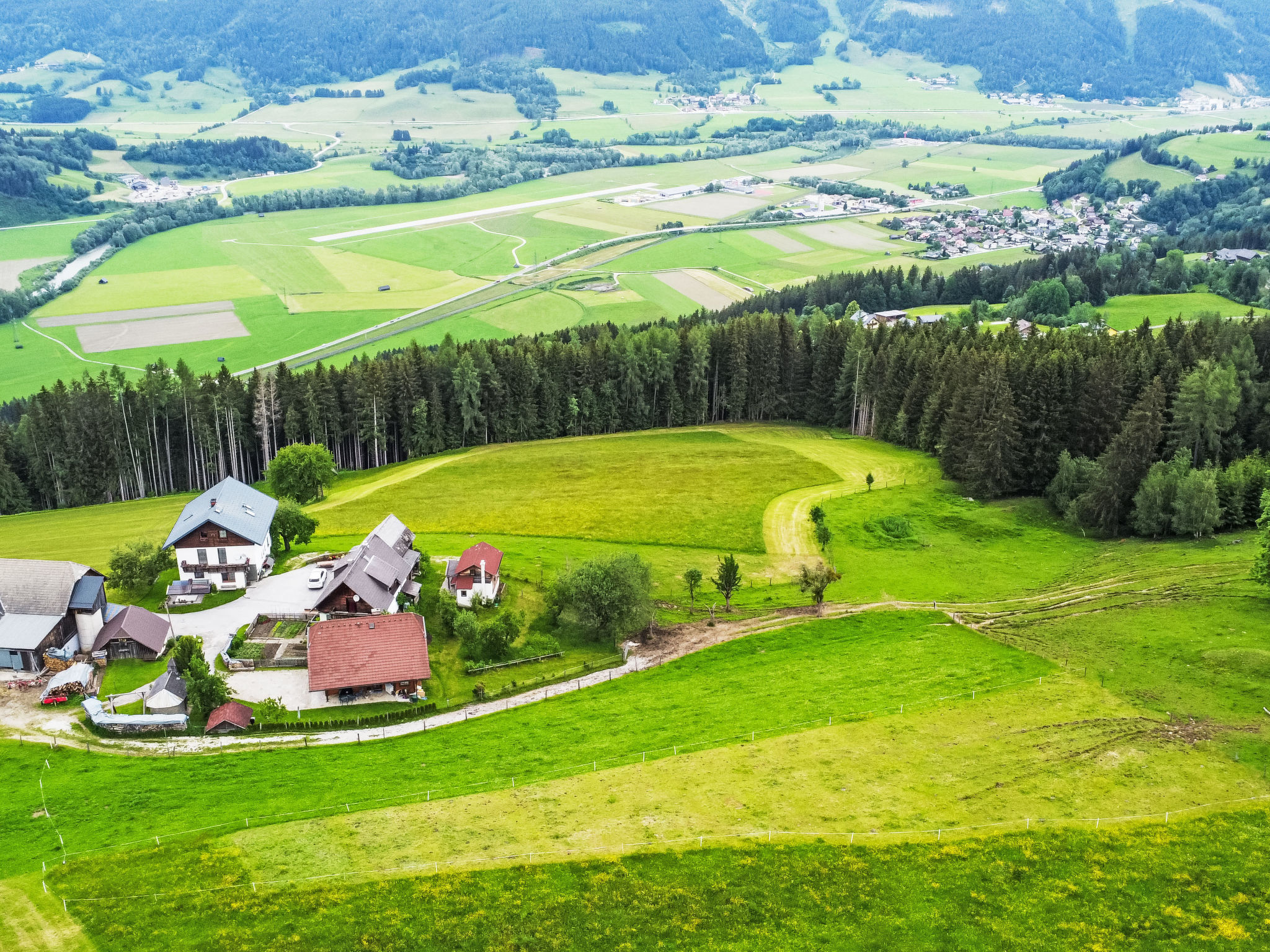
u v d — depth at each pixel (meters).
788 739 64.12
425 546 111.56
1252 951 43.53
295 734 72.00
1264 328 138.25
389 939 46.03
